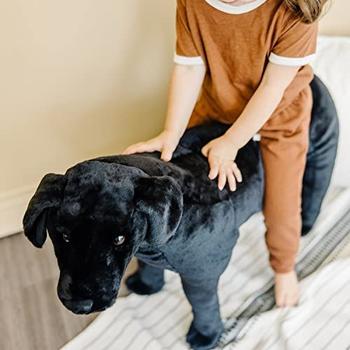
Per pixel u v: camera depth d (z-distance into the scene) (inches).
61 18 44.2
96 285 30.7
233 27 36.6
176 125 40.3
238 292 46.4
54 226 31.7
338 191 53.9
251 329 43.2
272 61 37.2
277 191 41.1
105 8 45.1
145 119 53.9
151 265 40.4
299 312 43.7
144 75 50.7
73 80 48.1
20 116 48.2
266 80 37.9
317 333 42.4
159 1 46.6
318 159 45.4
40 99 48.0
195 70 40.3
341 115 49.9
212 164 37.4
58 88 48.0
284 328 42.6
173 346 42.7
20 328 44.8
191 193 35.4
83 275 30.7
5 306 46.4
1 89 46.0
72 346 42.5
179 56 40.0
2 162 50.2
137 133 54.6
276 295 45.2
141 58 49.4
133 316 44.7
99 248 30.7
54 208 31.6
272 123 40.2
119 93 50.9
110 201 30.6
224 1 35.5
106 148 54.1
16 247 51.3
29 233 32.7
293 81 39.4
